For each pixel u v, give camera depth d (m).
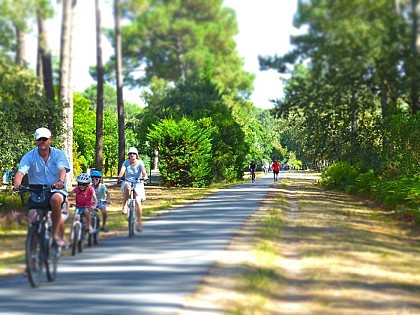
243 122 63.66
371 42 25.69
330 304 8.87
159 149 50.69
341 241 15.71
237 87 44.41
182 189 47.47
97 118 47.44
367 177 35.50
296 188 48.34
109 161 99.94
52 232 10.73
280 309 8.66
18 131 28.38
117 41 33.81
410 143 29.75
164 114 57.22
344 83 27.22
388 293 9.68
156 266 12.01
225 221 21.09
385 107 30.66
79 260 12.90
